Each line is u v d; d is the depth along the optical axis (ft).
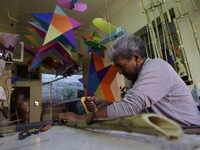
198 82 5.69
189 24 6.18
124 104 1.83
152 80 1.91
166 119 0.54
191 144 0.47
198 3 5.90
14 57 10.22
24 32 14.25
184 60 5.43
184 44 6.30
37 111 17.47
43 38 7.25
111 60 2.60
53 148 0.85
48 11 12.51
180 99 2.12
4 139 1.51
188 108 2.16
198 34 5.84
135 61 2.42
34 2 11.44
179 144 0.48
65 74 13.98
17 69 17.31
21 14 12.64
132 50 2.35
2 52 8.07
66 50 7.70
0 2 10.28
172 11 7.14
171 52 5.56
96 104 2.97
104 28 7.50
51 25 6.41
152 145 0.59
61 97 24.20
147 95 1.83
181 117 2.09
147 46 7.95
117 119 0.81
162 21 5.76
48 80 24.53
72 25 6.97
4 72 9.53
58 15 6.68
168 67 2.10
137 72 2.47
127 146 0.66
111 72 10.23
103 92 10.12
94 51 10.18
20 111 16.70
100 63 11.19
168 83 1.98
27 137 1.45
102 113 1.89
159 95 1.91
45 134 1.50
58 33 6.54
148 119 0.56
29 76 17.12
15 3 10.51
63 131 1.55
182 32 6.44
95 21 7.18
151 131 0.53
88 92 10.86
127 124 0.68
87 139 0.97
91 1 11.35
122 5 10.47
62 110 21.24
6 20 12.14
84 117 2.13
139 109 1.82
